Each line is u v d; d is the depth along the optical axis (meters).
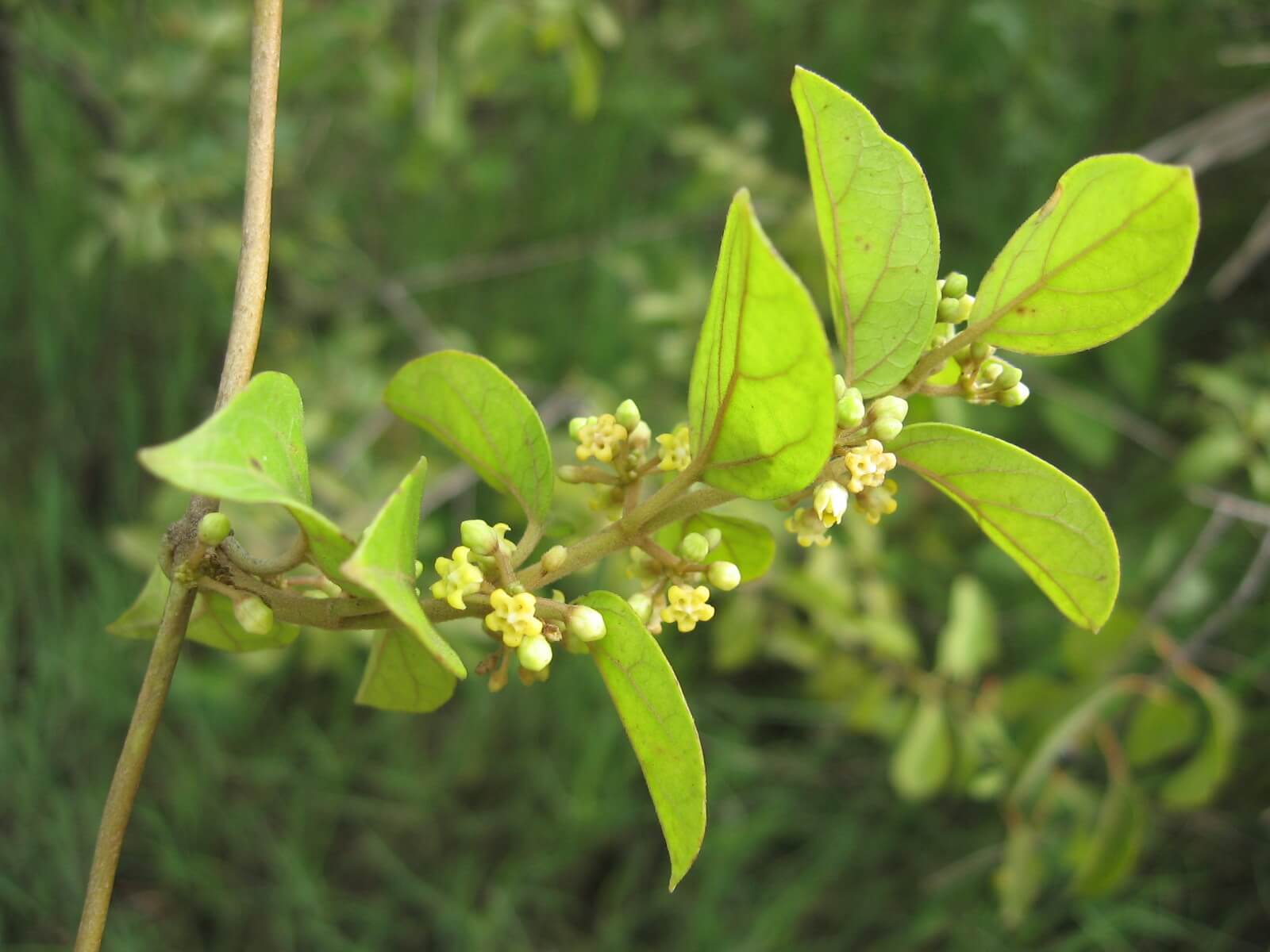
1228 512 0.28
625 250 0.45
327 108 0.44
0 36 0.33
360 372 0.37
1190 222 0.10
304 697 0.37
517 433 0.11
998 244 0.41
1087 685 0.27
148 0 0.37
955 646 0.28
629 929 0.34
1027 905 0.30
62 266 0.39
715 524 0.13
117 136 0.35
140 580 0.36
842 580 0.30
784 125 0.47
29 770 0.33
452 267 0.42
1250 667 0.32
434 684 0.12
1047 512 0.11
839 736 0.37
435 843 0.36
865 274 0.11
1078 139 0.41
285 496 0.09
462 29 0.37
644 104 0.45
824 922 0.35
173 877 0.33
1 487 0.38
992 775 0.28
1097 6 0.40
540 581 0.11
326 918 0.33
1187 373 0.30
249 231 0.11
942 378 0.12
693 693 0.37
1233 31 0.39
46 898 0.32
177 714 0.34
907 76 0.43
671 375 0.39
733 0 0.51
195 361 0.40
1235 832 0.34
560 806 0.35
